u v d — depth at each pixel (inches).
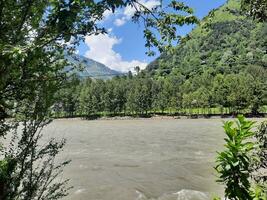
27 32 187.0
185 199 757.9
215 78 5905.5
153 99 5940.0
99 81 6259.8
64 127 3641.7
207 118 5024.6
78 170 1056.2
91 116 5890.8
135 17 189.0
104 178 953.5
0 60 163.8
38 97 213.5
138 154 1412.4
